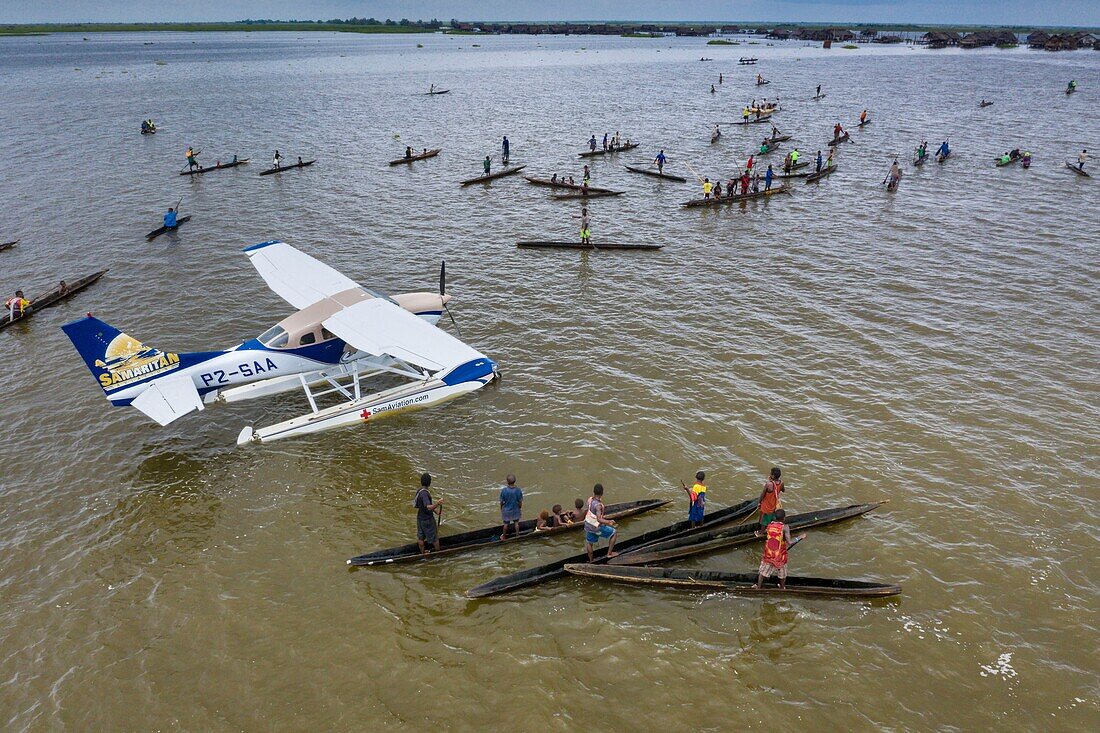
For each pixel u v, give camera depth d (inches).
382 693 454.3
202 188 1868.8
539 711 439.8
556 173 2064.5
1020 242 1385.3
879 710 441.7
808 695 452.8
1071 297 1112.8
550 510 642.8
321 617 518.0
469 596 534.9
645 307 1100.5
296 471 707.4
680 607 530.9
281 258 981.8
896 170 1777.8
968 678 464.1
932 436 742.5
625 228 1525.6
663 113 3213.6
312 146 2468.0
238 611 523.2
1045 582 545.3
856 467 692.7
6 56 7509.8
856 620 514.6
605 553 578.9
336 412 784.9
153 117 3073.3
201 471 705.6
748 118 2913.4
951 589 541.0
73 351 959.6
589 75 5182.1
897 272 1234.6
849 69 5398.6
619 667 474.6
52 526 620.4
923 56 6904.5
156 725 435.8
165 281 1211.9
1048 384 849.5
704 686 459.8
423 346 751.1
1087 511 625.6
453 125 2923.2
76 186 1861.5
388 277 1237.1
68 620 515.8
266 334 799.7
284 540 605.0
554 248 1390.3
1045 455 708.0
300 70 5718.5
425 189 1879.9
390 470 708.7
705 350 950.4
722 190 1860.2
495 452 732.7
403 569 571.2
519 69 5812.0
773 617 519.8
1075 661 476.4
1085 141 2383.1
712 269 1266.0
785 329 1011.9
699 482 592.4
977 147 2319.1
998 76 4648.1
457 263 1309.1
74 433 767.1
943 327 1010.1
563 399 831.7
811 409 798.5
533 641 497.0
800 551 587.2
